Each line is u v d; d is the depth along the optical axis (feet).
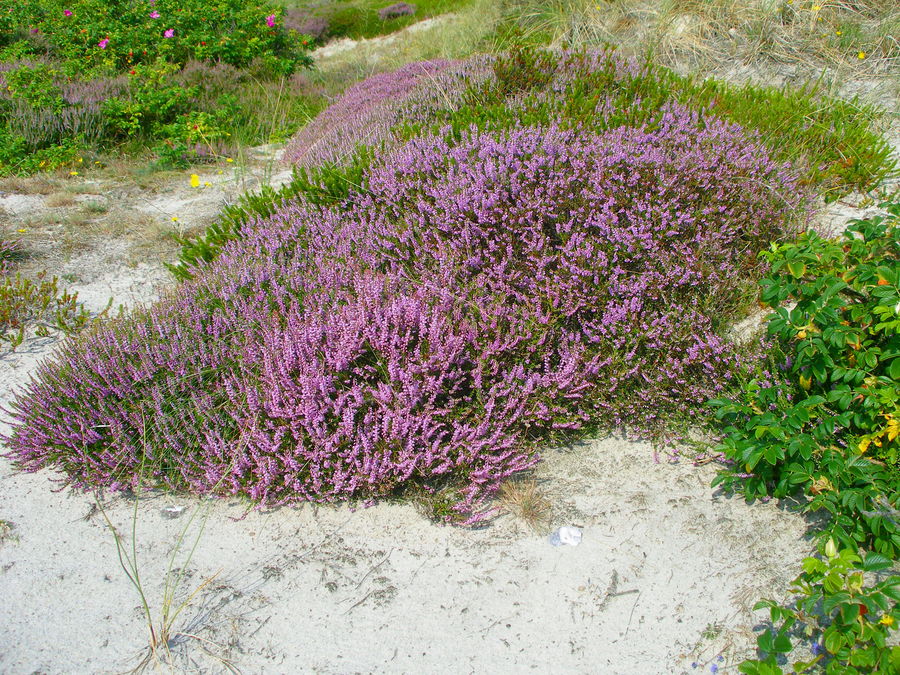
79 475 9.99
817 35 23.71
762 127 16.80
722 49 24.80
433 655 7.51
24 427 10.24
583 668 7.26
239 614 8.09
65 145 24.58
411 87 24.41
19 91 26.23
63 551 9.04
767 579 7.97
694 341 10.41
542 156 13.03
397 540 8.96
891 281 8.62
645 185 12.28
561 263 11.10
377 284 10.77
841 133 16.63
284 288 11.70
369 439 9.24
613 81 19.81
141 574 8.67
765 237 12.48
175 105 28.35
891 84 21.16
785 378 9.51
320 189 15.53
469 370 10.06
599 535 8.82
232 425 9.86
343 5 60.23
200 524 9.36
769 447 8.07
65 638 7.88
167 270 16.84
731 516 8.86
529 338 10.38
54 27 36.29
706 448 9.78
